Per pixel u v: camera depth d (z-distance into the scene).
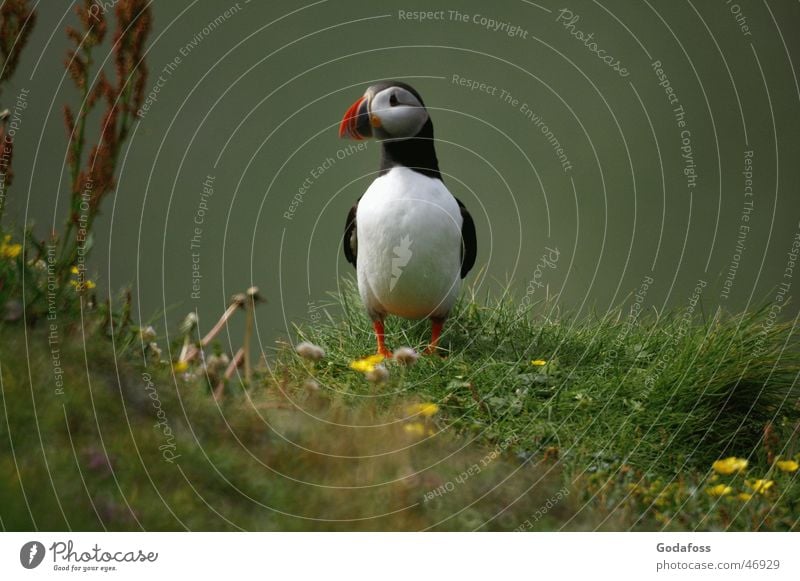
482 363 11.66
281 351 12.31
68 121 9.50
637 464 9.73
